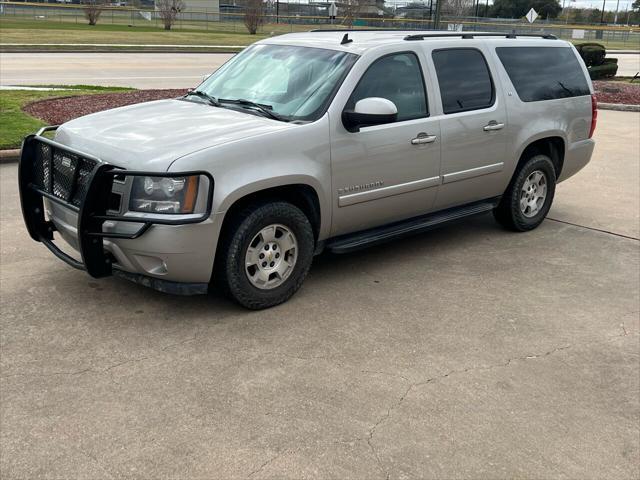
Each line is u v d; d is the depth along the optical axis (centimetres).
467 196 605
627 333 462
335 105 477
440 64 561
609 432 347
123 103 1302
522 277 559
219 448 318
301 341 428
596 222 730
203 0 6494
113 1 6612
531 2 7569
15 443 316
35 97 1320
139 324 440
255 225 440
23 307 457
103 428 330
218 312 463
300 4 5750
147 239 409
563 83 680
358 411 354
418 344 432
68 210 446
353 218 511
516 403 369
